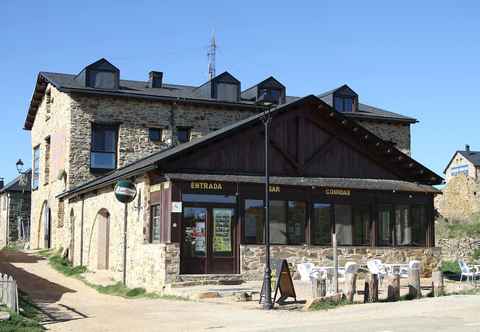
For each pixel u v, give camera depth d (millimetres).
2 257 28234
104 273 23172
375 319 11883
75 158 28656
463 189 45656
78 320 13344
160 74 32750
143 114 30031
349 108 33844
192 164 19766
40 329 11953
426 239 22828
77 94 28938
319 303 14375
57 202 30797
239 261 19391
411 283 16031
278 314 13453
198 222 19047
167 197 18938
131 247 21078
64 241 29578
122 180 20766
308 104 21969
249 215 19812
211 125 31219
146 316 13703
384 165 23438
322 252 20797
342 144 22734
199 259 18922
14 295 13242
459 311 12531
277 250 20156
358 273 20797
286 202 20594
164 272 18297
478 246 35500
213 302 15727
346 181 22078
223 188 19438
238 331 11031
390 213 22281
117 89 29812
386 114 34469
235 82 31844
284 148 21516
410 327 10570
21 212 43406
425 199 22906
